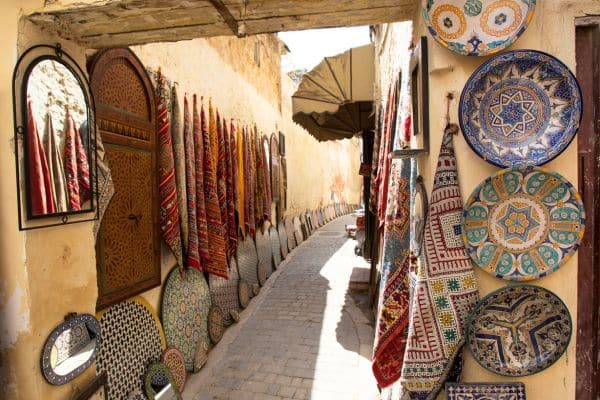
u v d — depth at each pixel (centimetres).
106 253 232
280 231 827
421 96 138
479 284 130
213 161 395
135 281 260
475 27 126
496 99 126
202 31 169
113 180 240
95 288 188
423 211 142
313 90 434
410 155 144
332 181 1809
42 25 158
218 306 421
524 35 126
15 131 148
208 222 365
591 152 131
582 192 131
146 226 274
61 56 171
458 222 130
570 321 124
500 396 127
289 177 981
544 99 122
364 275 608
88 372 181
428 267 131
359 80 424
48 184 160
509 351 128
